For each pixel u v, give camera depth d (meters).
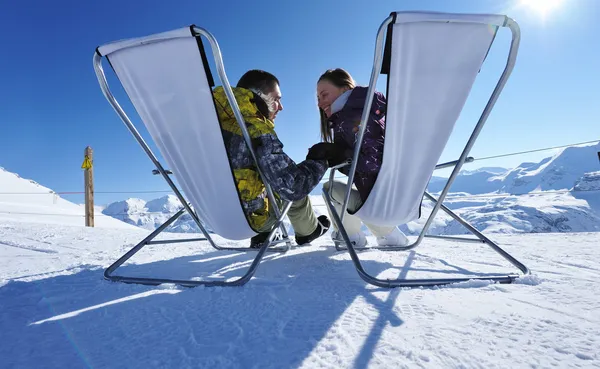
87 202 6.73
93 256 2.14
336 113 1.59
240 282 1.27
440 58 1.09
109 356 0.74
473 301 1.04
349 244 1.37
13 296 1.22
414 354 0.70
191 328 0.88
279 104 1.68
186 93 1.18
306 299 1.10
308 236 2.08
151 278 1.38
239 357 0.72
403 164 1.35
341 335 0.81
